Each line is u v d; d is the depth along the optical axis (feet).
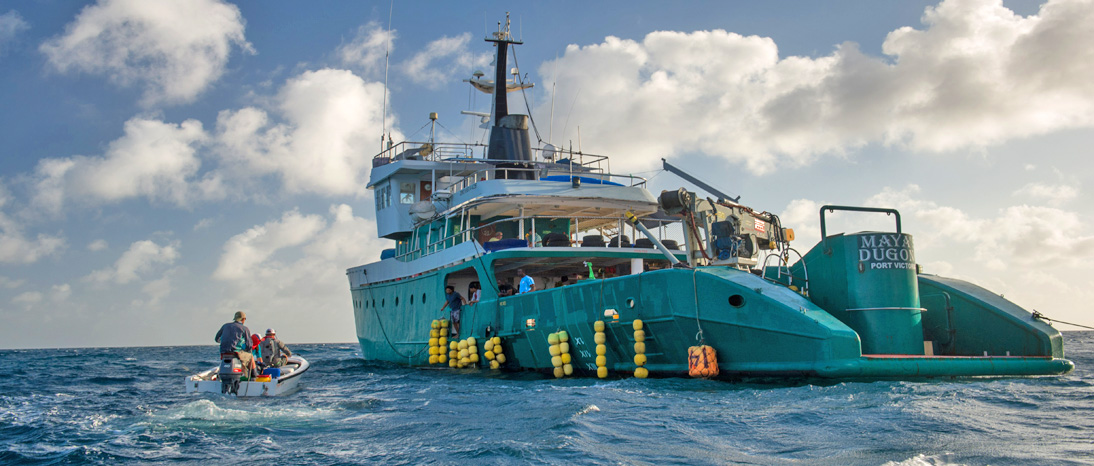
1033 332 47.16
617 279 53.52
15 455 31.50
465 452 28.04
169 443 32.83
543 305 60.80
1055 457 23.95
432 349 75.77
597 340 54.24
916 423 30.09
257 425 37.47
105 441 33.91
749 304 45.34
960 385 40.73
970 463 23.40
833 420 31.50
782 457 25.53
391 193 93.15
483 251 69.56
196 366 121.29
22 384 74.13
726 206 55.72
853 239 47.09
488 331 67.97
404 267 87.56
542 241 71.31
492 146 89.61
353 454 29.25
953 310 51.55
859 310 46.19
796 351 43.45
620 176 81.71
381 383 62.13
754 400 38.32
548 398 43.29
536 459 26.23
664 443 28.35
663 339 50.26
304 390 57.16
